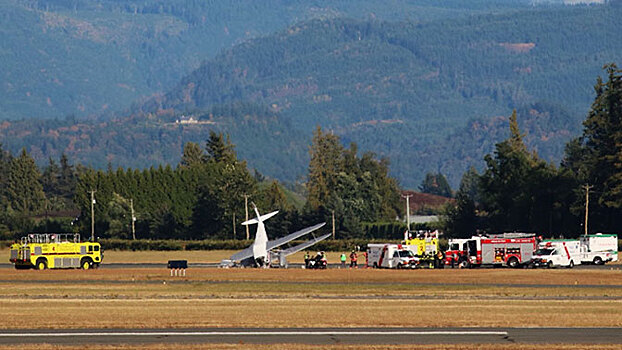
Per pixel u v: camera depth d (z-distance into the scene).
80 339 117.12
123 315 138.12
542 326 128.00
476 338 117.94
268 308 147.75
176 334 121.00
